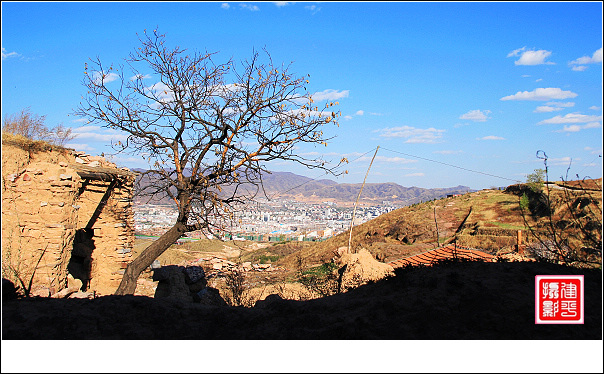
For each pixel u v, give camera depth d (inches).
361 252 594.6
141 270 408.2
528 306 232.4
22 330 233.0
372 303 269.3
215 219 398.9
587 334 208.2
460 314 237.8
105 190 507.5
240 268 919.7
